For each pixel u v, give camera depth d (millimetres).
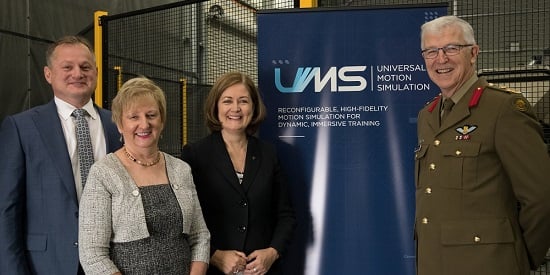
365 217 2246
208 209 1947
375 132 2240
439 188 1627
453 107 1655
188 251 1625
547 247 1536
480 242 1529
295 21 2277
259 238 1938
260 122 2113
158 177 1612
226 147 2025
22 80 3920
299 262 2293
